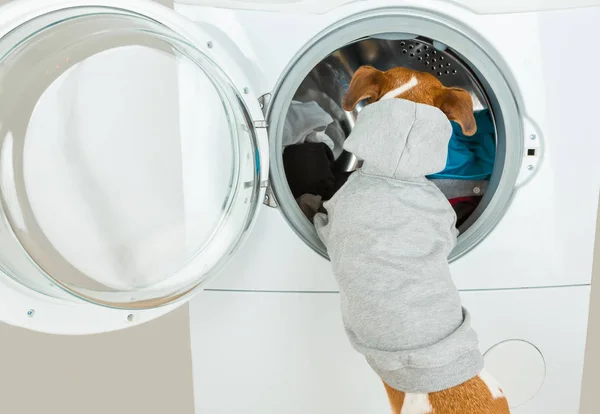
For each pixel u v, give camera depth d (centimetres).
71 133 83
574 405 122
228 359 116
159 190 93
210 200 99
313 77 117
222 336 115
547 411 122
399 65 116
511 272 112
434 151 89
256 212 100
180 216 96
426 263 86
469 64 109
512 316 115
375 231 87
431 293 84
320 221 106
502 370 118
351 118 122
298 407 118
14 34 77
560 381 120
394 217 88
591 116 106
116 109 87
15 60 79
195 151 96
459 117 97
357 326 86
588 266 113
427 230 89
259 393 118
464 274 112
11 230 78
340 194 97
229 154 99
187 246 97
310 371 116
